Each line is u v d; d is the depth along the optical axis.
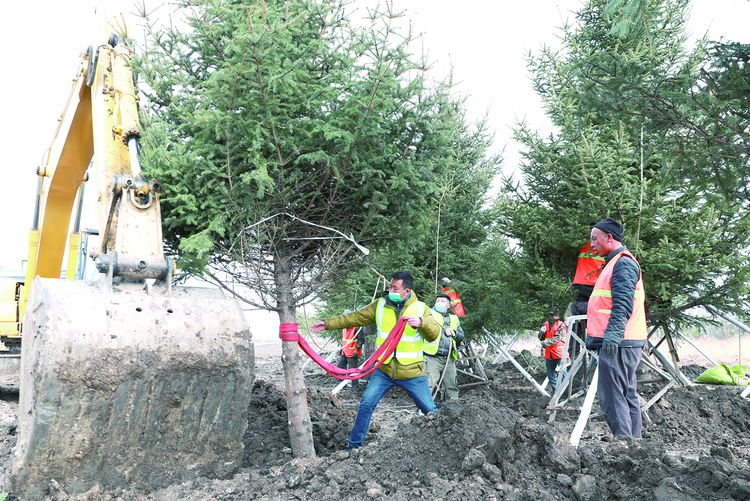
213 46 3.93
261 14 3.45
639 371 6.68
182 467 3.42
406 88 3.80
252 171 3.58
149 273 3.56
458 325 7.16
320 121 3.82
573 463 3.40
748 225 6.18
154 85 3.89
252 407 5.49
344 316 4.81
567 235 6.70
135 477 3.26
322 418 5.51
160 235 3.71
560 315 8.05
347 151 3.79
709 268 6.18
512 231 7.74
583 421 3.89
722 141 3.13
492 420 3.62
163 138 3.73
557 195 7.42
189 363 3.29
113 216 3.82
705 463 3.19
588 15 7.71
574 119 6.82
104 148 4.21
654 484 3.13
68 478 3.08
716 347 15.57
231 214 3.90
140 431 3.22
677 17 6.24
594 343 4.20
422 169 4.19
